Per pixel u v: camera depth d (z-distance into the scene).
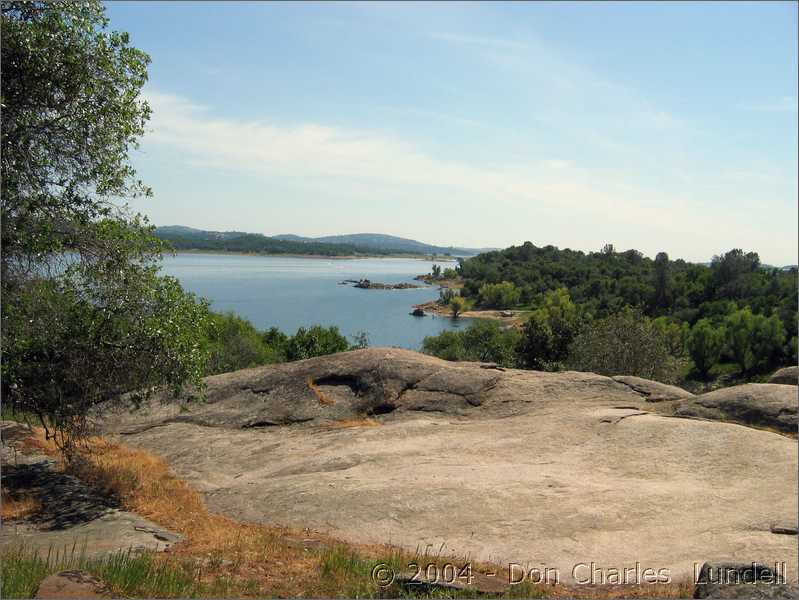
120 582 7.52
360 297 164.75
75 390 15.03
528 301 148.62
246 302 139.62
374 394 19.52
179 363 15.55
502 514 11.13
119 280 14.77
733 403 15.38
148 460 17.20
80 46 13.69
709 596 7.07
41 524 12.16
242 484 14.63
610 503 11.16
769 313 89.81
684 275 118.31
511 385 19.05
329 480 13.66
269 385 21.19
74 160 14.28
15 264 13.12
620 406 16.88
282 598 7.85
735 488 11.48
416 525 11.16
